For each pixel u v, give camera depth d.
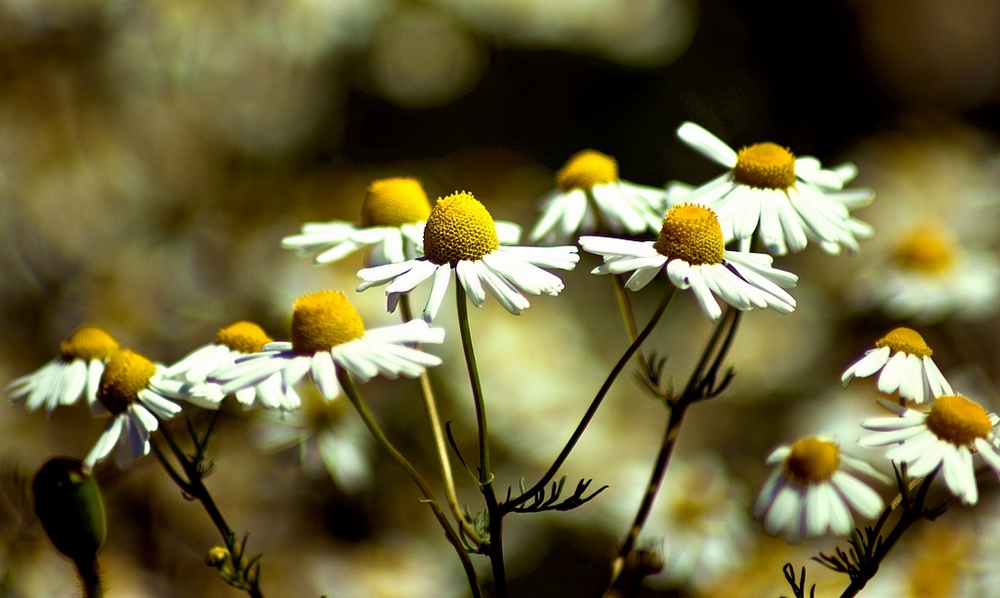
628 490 0.60
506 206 0.89
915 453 0.39
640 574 0.42
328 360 0.39
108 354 0.42
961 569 0.50
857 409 0.72
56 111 0.81
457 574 0.64
